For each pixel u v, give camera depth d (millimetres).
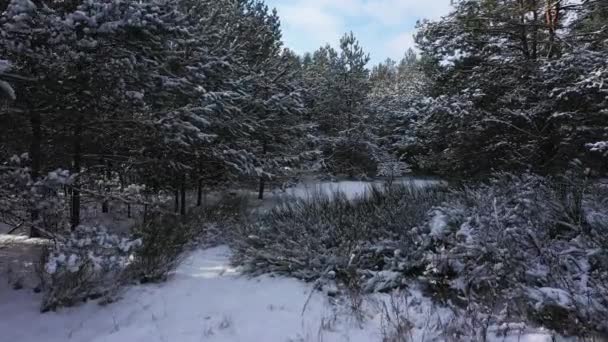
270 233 7379
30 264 6012
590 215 5238
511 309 3975
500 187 6762
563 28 10641
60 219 5148
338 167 21797
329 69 23531
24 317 4461
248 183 15484
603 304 3697
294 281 5719
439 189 9992
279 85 14961
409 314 4383
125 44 6066
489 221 4926
